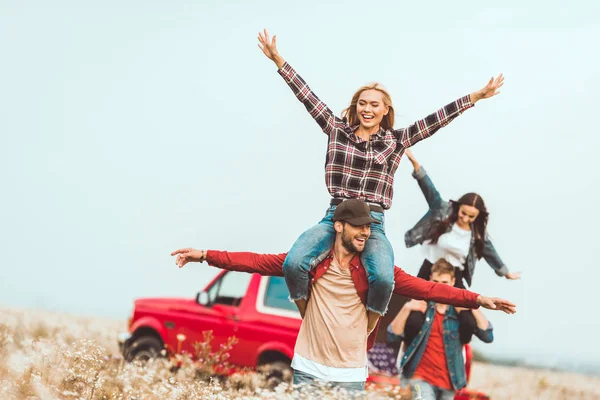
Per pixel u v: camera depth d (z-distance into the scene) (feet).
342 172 25.25
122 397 27.68
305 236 24.86
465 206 34.06
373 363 41.06
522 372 66.54
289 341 42.27
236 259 25.29
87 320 59.36
